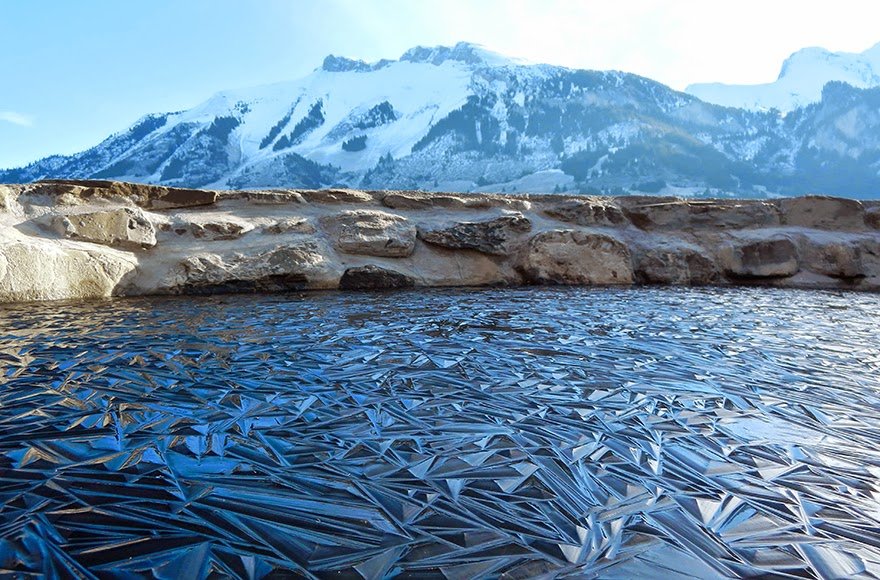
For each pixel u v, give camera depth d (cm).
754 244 1062
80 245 723
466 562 166
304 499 202
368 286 888
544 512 196
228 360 395
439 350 436
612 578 159
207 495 202
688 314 645
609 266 1013
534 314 625
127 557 163
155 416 281
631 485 219
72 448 239
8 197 726
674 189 19475
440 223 996
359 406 304
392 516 192
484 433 269
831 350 461
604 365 399
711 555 172
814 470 236
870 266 1044
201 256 793
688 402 321
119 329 500
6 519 182
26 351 410
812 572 165
